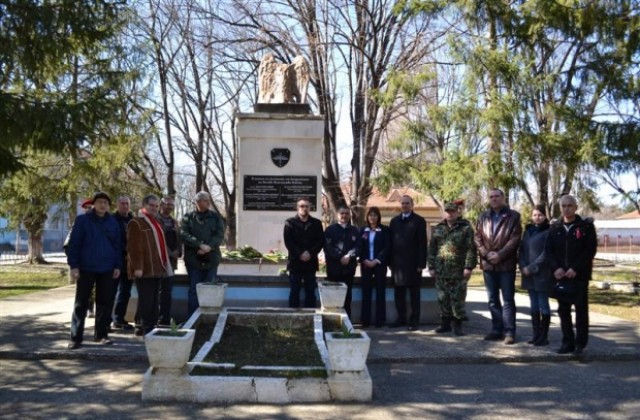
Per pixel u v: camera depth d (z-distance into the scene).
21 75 9.87
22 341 7.53
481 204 13.35
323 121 10.66
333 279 8.82
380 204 39.25
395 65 18.62
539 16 13.43
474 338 8.07
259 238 10.48
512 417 4.95
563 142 13.01
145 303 7.54
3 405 5.12
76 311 7.12
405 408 5.15
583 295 7.08
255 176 10.55
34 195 15.89
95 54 13.32
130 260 7.45
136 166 21.09
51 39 8.69
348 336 5.50
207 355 6.11
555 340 7.99
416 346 7.51
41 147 8.30
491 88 13.27
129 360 6.71
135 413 4.93
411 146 14.99
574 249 7.04
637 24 12.51
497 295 7.98
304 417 4.87
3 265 26.34
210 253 8.61
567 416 4.99
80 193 15.86
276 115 10.61
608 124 12.62
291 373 5.44
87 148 10.60
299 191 10.55
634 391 5.73
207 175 32.81
